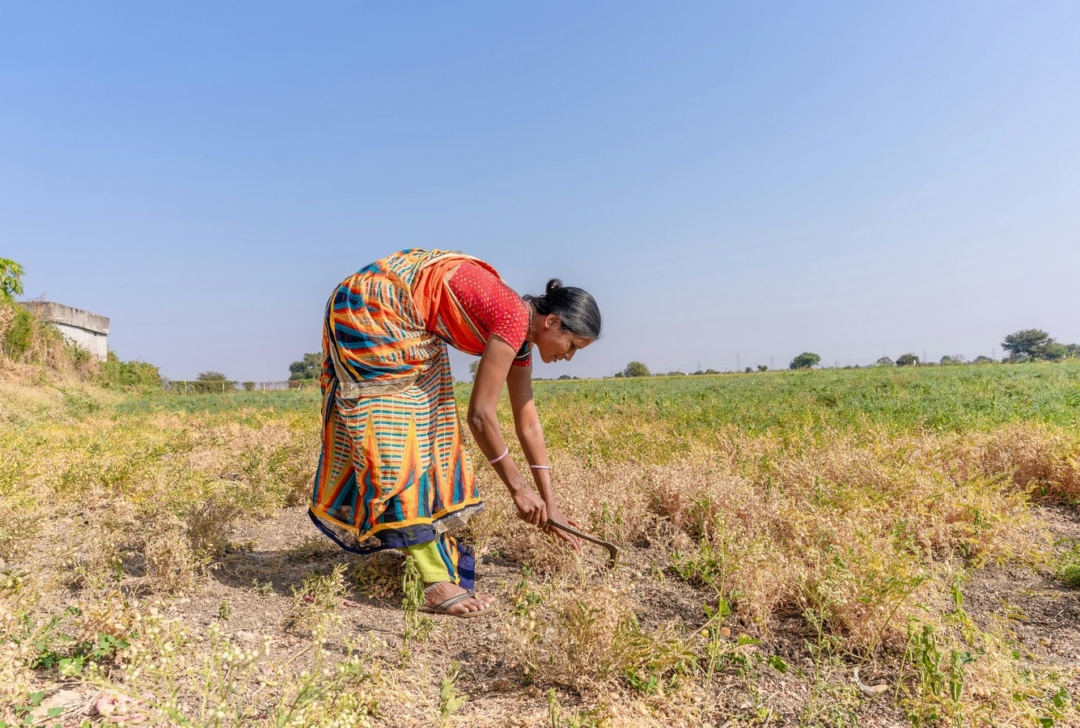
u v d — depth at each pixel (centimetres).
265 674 212
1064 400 918
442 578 271
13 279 2616
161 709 163
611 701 198
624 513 371
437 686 214
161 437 852
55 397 1931
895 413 834
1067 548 365
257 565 329
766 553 286
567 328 279
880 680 222
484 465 489
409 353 265
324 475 285
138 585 289
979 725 192
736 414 905
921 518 360
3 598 233
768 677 224
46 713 181
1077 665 234
